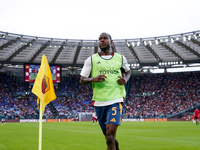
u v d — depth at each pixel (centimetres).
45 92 581
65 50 4769
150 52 4866
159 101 5447
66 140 1150
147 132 1691
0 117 4494
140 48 4756
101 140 1147
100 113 499
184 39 3962
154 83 5934
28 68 4478
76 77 6097
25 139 1205
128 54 5016
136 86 5938
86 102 5534
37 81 581
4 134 1538
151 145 934
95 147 886
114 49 4894
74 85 5894
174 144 966
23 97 5234
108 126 465
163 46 4588
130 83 6022
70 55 4962
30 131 1819
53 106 5238
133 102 5556
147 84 5934
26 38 4228
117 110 475
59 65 4666
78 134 1523
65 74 6372
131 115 5128
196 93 5322
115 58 510
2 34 3906
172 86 5725
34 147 898
